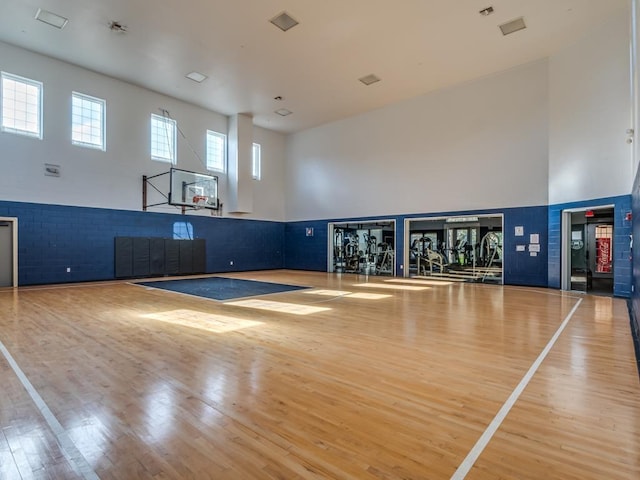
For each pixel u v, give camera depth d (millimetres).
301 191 14352
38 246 8805
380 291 8211
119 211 10172
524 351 3656
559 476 1700
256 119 13125
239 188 12695
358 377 2941
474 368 3164
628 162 6969
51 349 3650
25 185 8594
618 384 2812
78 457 1838
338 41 7965
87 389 2670
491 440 2010
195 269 12023
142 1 6664
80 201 9438
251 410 2354
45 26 7504
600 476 1701
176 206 11445
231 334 4277
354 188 12656
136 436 2035
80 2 6703
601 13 6988
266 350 3648
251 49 8328
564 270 8430
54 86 8961
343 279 10914
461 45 8109
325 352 3592
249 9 6879
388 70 9305
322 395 2594
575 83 7965
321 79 9859
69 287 8578
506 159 9359
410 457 1848
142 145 10602
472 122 9914
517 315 5469
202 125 12102
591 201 7656
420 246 11727
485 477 1689
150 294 7523
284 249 14898
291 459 1823
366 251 13234
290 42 8023
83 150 9469
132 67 9320
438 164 10570
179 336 4176
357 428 2135
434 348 3748
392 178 11625
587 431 2109
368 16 7074
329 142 13430
